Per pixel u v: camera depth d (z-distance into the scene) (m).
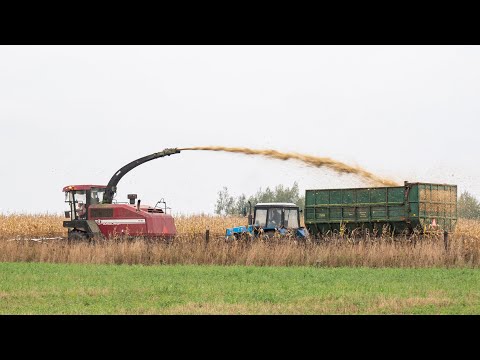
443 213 92.06
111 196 96.31
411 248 77.56
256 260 79.50
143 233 92.25
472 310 45.91
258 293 53.38
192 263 80.88
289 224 92.50
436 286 57.88
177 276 65.88
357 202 92.69
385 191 91.00
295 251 79.69
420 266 75.56
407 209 89.50
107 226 93.38
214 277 65.00
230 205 172.25
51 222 123.38
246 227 92.62
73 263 81.38
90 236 92.88
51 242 87.50
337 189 94.06
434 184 91.00
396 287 57.16
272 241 82.50
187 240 86.44
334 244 80.50
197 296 52.31
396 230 90.62
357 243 81.69
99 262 81.62
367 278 63.84
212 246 82.19
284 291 54.62
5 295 52.66
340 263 77.69
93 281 61.59
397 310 45.91
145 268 74.25
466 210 143.25
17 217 125.75
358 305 47.75
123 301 50.09
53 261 83.25
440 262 75.62
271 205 92.38
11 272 69.62
